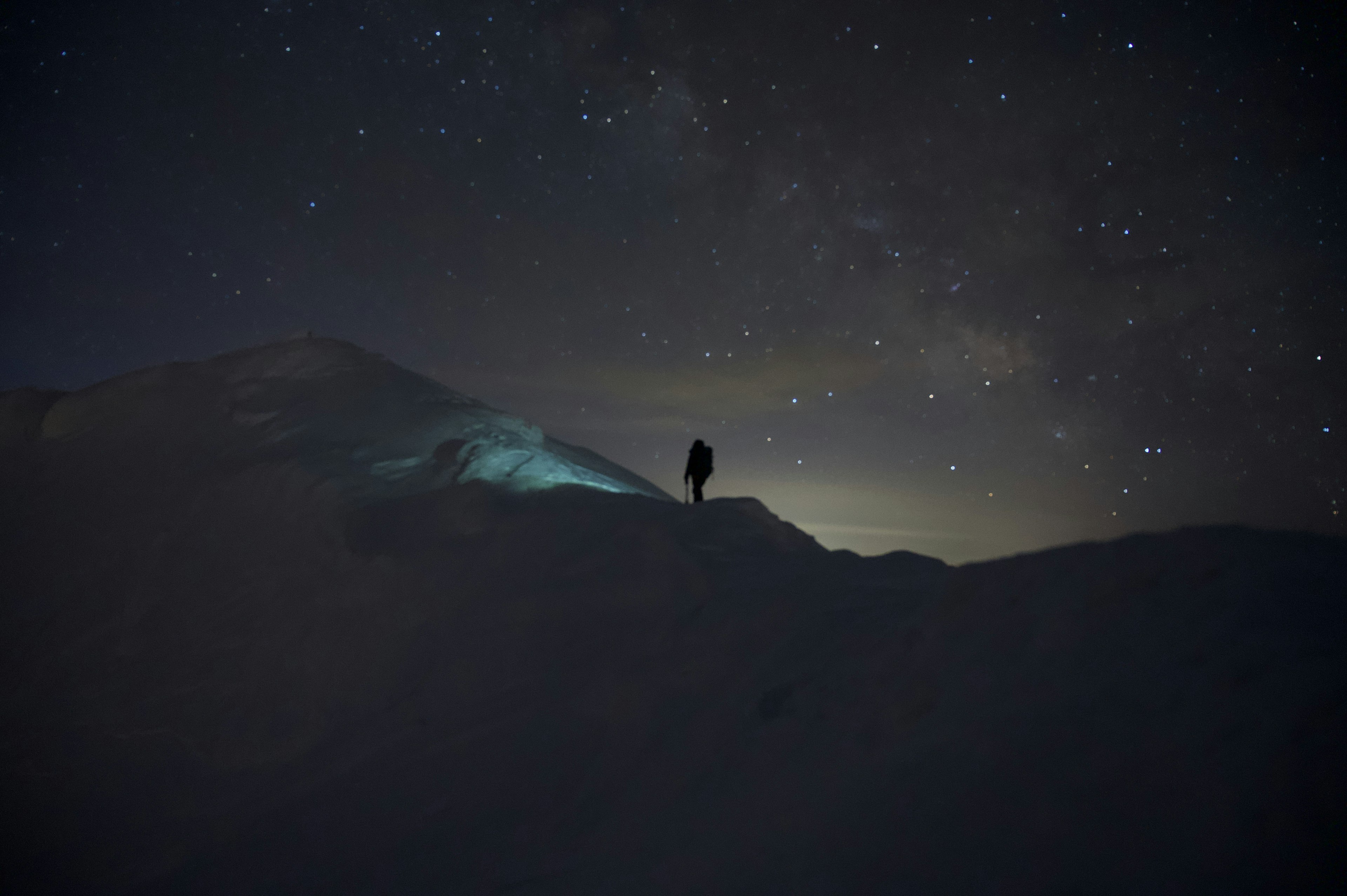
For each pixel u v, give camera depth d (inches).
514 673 197.0
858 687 117.0
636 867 105.7
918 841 76.2
